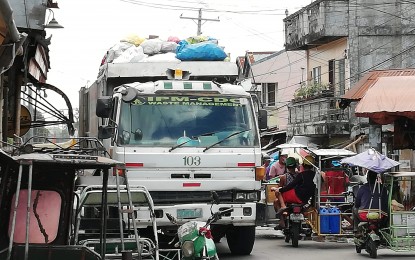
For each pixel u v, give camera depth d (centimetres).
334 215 1417
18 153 782
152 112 1174
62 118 1597
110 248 878
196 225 877
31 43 1291
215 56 1366
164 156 1148
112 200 948
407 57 3000
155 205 1138
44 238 763
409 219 1280
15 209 669
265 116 1234
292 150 1861
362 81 2002
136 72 1342
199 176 1158
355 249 1384
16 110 1418
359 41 3025
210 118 1189
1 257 680
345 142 2983
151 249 874
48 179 768
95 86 1628
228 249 1402
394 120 1767
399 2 3016
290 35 3497
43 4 1259
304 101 3334
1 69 1045
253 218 1170
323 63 3319
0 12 821
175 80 1234
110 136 1141
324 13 3069
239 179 1172
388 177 1298
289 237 1493
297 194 1415
